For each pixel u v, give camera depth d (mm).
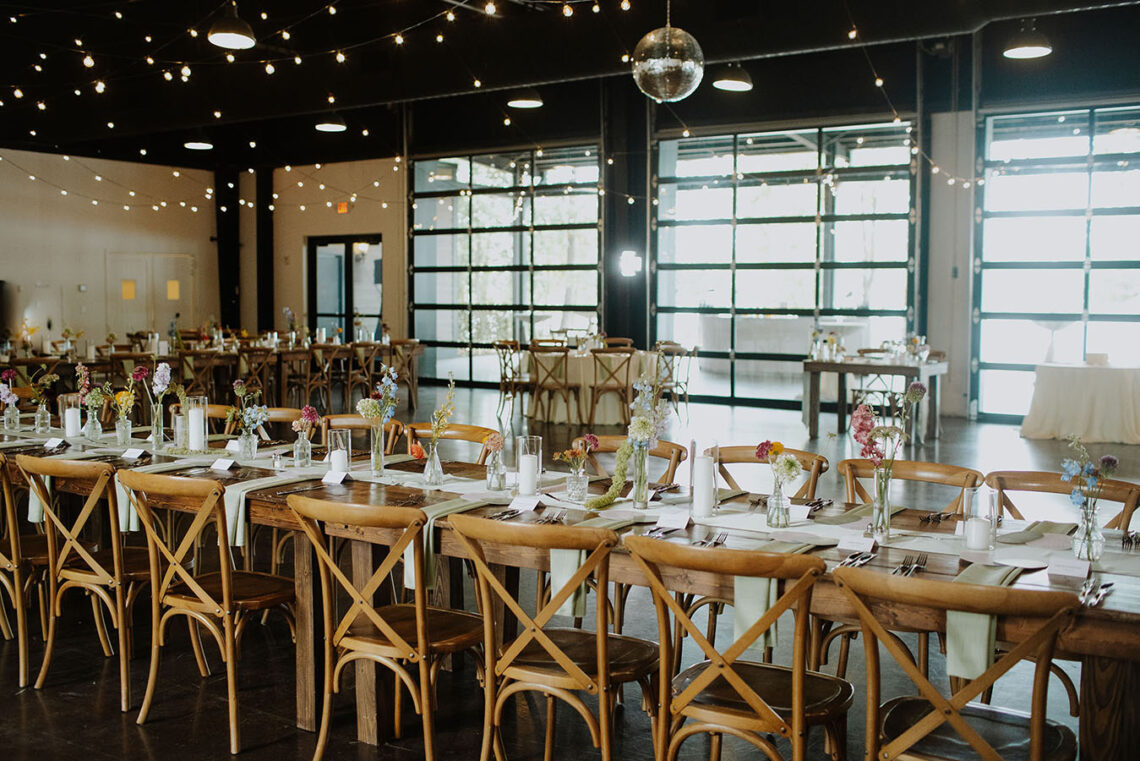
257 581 3523
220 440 4777
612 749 2957
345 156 15406
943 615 2334
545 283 13906
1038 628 2223
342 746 3236
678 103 12562
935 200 11234
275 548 4770
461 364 14734
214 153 16297
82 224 15156
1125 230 10406
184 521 5844
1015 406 11039
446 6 10445
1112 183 10430
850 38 8523
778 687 2656
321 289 16031
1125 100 10156
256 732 3336
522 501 3301
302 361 11328
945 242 11227
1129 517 3133
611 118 12938
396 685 3264
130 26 11242
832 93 11586
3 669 3869
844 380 9773
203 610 3275
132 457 4246
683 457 4062
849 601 2340
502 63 9977
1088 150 10484
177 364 10219
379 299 15461
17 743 3234
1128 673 2227
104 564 3680
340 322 15883
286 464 4074
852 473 3744
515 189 14031
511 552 2943
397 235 15070
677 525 3051
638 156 12914
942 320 11320
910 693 3627
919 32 8258
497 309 14336
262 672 3855
